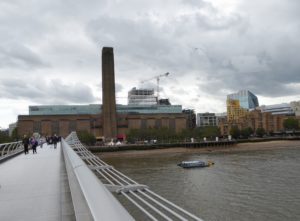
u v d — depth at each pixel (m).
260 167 86.00
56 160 27.14
